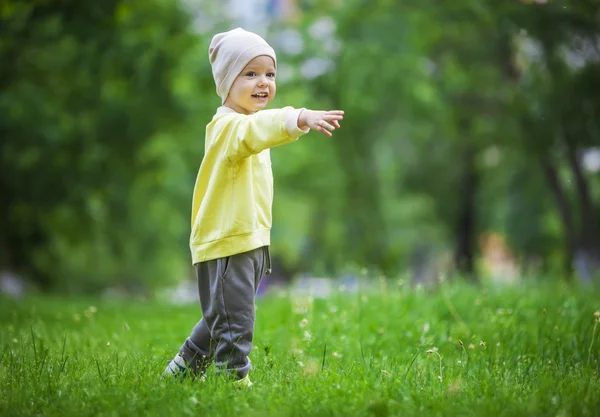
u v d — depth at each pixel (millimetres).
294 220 40156
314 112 4812
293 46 28188
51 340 7922
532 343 7020
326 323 8141
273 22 28500
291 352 6641
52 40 19172
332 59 27547
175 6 21672
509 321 7828
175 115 21781
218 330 5133
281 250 43500
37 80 21250
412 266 43750
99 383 5086
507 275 12117
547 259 34344
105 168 22703
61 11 18031
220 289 5074
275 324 8445
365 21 27250
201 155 31422
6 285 25141
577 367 5961
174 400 4582
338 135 32312
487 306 9078
